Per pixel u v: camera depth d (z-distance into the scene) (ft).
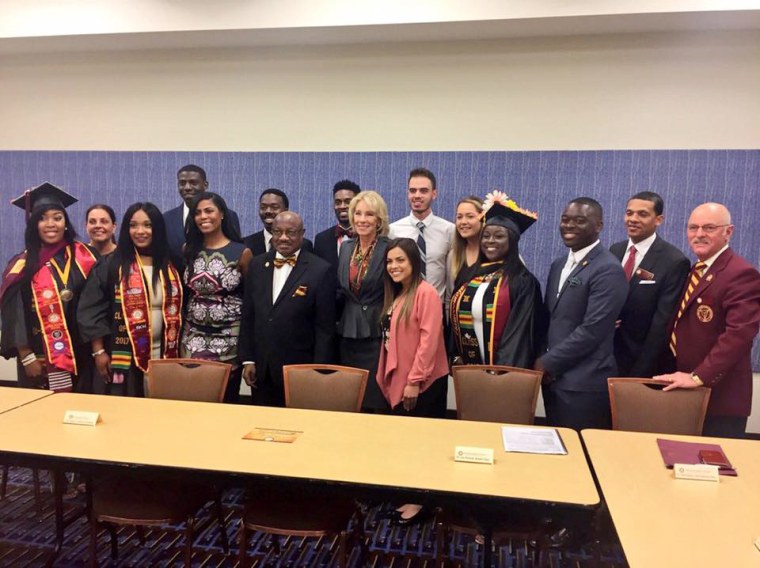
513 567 7.64
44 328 10.17
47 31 12.40
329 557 7.81
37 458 5.89
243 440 6.33
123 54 13.67
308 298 9.34
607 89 11.87
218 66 13.32
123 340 9.81
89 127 14.05
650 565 4.09
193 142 13.61
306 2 11.48
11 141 14.46
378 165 12.73
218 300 9.71
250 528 6.30
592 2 10.53
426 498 5.19
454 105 12.44
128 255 9.93
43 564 7.54
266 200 12.15
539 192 12.16
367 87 12.76
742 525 4.66
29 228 10.38
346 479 5.37
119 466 5.71
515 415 7.85
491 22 11.07
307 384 8.00
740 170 11.41
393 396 8.62
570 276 8.86
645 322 9.53
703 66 11.51
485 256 9.71
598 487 5.33
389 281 8.82
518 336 9.12
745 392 8.46
